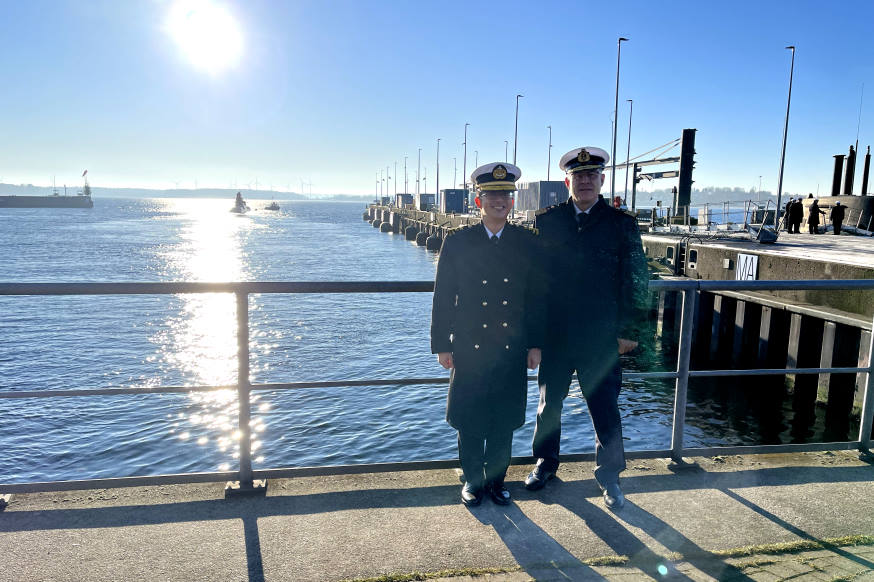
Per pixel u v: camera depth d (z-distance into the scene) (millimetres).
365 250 60938
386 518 2916
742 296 16672
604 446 3137
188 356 17969
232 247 61500
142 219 132250
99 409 13102
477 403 3008
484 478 3115
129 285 2895
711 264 19094
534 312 3041
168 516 2904
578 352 3156
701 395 15195
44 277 36344
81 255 49906
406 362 17516
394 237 83312
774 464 3635
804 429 13055
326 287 3027
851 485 3363
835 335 12656
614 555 2619
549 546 2686
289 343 19688
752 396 15133
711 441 12344
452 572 2467
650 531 2832
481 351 2990
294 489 3203
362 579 2410
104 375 15992
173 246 60406
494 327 2988
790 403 14508
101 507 2982
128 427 12133
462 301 3037
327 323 23094
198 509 2977
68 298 28656
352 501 3082
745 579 2447
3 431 11867
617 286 3184
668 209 33344
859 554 2648
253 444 11461
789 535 2812
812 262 14469
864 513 3035
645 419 13484
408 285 3092
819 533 2834
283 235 84438
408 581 2406
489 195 2965
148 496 3102
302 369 16719
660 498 3182
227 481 3229
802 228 31750
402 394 14359
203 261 46844
